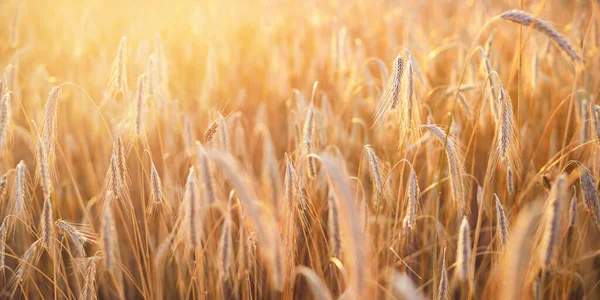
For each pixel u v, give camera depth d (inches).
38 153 44.5
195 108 81.3
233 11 126.6
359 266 36.0
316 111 53.6
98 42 103.3
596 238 53.4
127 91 51.9
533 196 54.0
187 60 94.9
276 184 44.3
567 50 43.7
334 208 40.2
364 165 56.6
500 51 82.9
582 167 44.5
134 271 56.6
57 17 120.0
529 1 102.7
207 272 50.7
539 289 44.1
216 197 40.5
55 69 94.6
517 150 47.2
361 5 120.0
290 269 44.6
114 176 45.1
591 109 48.1
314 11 113.4
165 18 113.9
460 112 63.4
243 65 102.0
